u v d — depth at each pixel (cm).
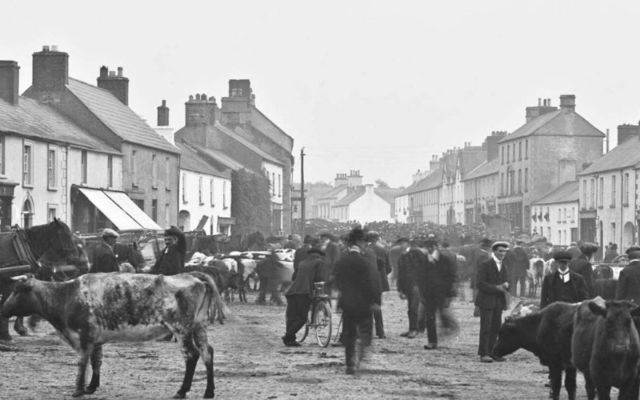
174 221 6669
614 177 7812
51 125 5162
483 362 1975
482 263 1995
